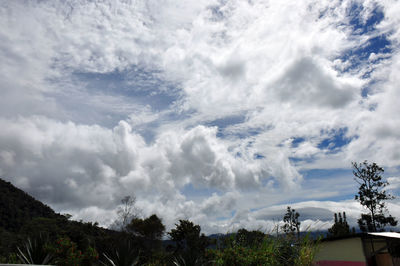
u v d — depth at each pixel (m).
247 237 8.97
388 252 12.58
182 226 36.09
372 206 47.66
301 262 7.75
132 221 43.53
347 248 13.15
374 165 48.91
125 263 6.76
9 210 102.56
